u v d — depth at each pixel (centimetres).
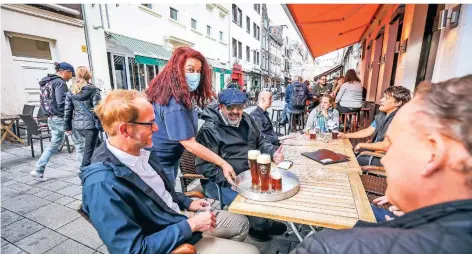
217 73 1584
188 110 178
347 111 505
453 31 223
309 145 274
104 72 773
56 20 632
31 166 398
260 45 2614
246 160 212
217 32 1580
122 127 113
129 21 866
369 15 635
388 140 56
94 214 99
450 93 44
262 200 137
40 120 526
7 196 293
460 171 42
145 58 845
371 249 39
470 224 37
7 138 553
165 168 188
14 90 567
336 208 127
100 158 114
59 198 288
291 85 634
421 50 335
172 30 1112
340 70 2395
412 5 363
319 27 636
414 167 48
